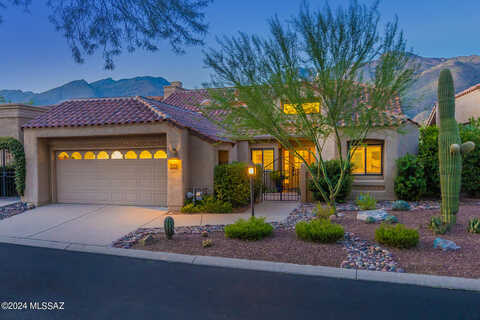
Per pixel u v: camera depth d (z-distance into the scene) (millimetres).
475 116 17219
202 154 11648
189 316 3990
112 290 4820
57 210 11484
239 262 5941
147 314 4055
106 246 7238
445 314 3982
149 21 6297
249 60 7836
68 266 5977
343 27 7410
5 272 5645
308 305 4250
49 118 12570
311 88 8266
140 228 8867
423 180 11789
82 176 12781
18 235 8266
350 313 4020
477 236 7086
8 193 14188
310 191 12734
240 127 8914
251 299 4461
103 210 11406
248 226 7383
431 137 12523
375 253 6195
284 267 5660
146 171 12188
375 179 13062
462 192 13039
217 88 8367
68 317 3992
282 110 8836
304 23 7504
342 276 5258
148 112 11672
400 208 10320
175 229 8570
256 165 12953
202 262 6047
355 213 10188
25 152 12383
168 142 11086
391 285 4895
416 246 6488
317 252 6332
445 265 5488
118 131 11445
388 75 7691
